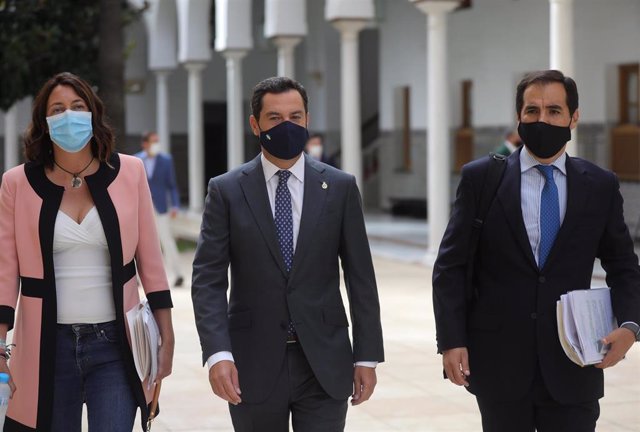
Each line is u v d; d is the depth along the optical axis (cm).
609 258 788
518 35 3672
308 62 5262
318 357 775
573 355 745
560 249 765
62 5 2897
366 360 794
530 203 773
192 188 4906
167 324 821
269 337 775
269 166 793
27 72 2823
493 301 773
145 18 5266
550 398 771
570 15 2261
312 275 784
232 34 4306
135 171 816
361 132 5372
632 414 1312
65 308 783
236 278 792
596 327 750
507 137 2398
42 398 773
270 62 6097
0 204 791
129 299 795
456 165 4200
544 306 762
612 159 3212
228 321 786
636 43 3055
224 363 754
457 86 4166
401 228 3988
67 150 775
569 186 772
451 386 1498
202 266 786
